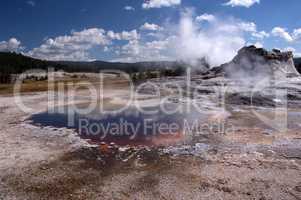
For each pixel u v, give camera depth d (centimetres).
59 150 985
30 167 836
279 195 672
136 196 670
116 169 822
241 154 932
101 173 796
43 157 916
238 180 745
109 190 698
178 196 668
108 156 928
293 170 804
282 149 977
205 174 781
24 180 752
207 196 667
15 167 836
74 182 741
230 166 834
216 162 866
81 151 976
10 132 1221
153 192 687
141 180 750
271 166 832
